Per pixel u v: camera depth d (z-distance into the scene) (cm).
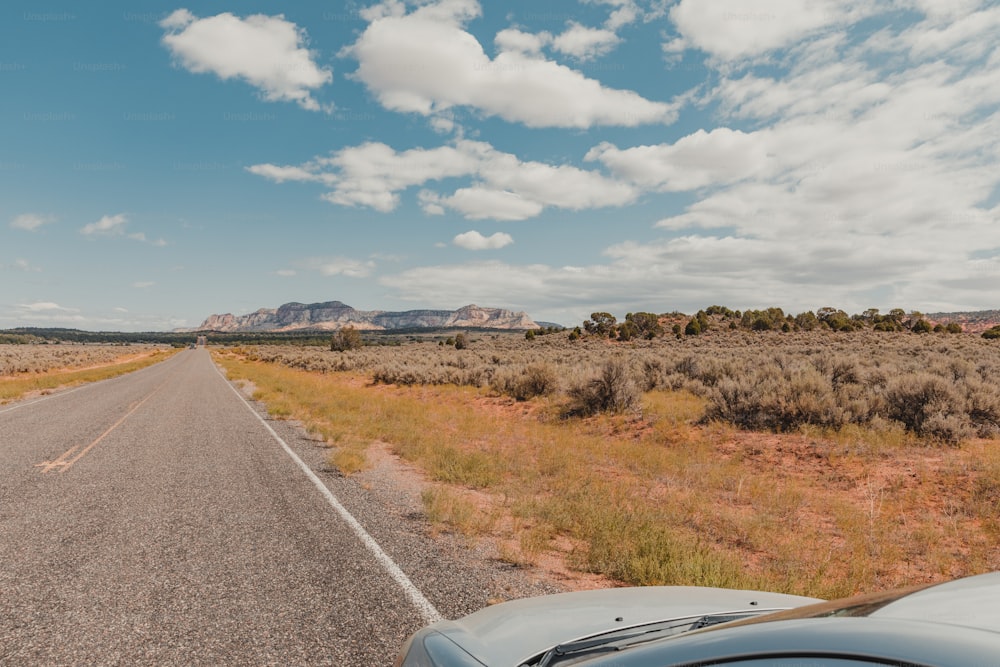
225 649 357
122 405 1967
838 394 1308
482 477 896
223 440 1230
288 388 2577
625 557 537
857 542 620
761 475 955
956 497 786
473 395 2202
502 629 225
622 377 1585
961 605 123
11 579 469
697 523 705
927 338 5181
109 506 700
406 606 424
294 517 659
